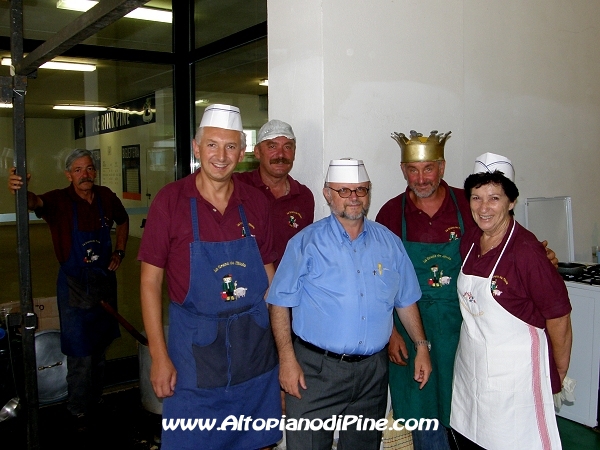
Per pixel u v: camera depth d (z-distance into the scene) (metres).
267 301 2.20
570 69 3.81
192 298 2.07
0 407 3.37
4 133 3.88
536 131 3.64
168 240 2.07
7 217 3.88
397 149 2.91
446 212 2.49
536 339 2.05
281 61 2.88
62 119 4.10
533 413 2.07
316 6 2.63
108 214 3.61
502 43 3.39
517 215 3.58
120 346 4.43
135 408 3.68
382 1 2.81
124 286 5.05
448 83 3.11
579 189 3.95
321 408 2.20
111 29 3.93
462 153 3.22
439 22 3.05
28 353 2.68
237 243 2.12
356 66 2.74
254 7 3.65
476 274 2.12
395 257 2.28
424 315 2.47
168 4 4.14
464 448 2.35
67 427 3.42
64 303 3.45
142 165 4.32
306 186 2.76
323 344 2.17
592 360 3.12
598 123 4.04
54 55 2.27
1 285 4.99
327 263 2.16
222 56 4.05
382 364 2.26
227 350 2.12
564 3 3.74
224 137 2.03
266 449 2.46
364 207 2.15
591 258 4.07
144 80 4.23
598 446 2.96
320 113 2.66
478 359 2.14
